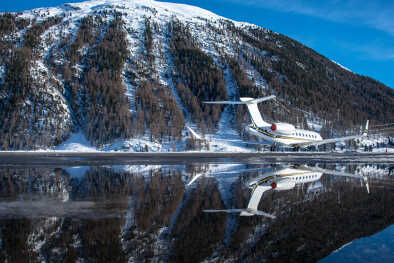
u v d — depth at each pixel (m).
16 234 5.45
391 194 9.55
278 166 22.73
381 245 4.72
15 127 101.12
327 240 4.99
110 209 7.50
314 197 9.02
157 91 139.00
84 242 5.00
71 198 9.12
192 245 4.80
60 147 100.81
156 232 5.52
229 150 104.62
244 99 44.66
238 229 5.64
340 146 124.19
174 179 13.96
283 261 4.05
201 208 7.54
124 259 4.20
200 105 141.62
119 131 107.38
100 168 20.80
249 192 9.99
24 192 10.37
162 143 105.62
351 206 7.69
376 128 167.38
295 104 160.12
